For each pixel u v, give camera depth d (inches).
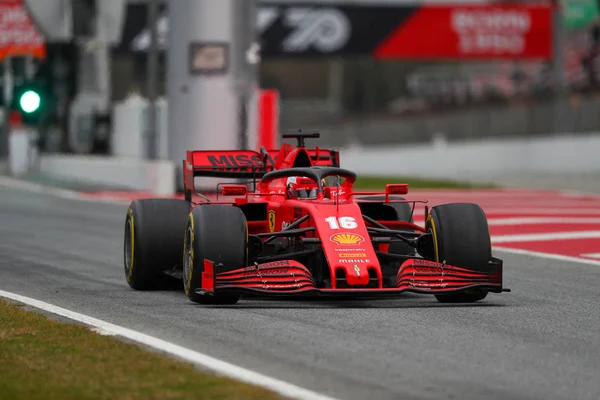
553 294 1569.9
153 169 3782.0
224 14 3722.9
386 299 1486.2
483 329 1245.1
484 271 1439.5
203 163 1711.4
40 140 5123.0
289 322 1282.0
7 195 3681.1
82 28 4746.6
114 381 979.3
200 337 1192.8
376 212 1577.3
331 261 1330.0
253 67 3789.4
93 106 4874.5
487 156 6018.7
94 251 2148.1
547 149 5684.1
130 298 1504.7
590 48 7431.1
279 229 1531.7
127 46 6456.7
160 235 1566.2
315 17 6658.5
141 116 4635.8
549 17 6697.8
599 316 1357.0
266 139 3846.0
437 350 1123.3
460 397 938.1
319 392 951.0
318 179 1476.4
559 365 1060.5
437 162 6225.4
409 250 1630.2
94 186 4097.0
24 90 2657.5
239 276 1350.9
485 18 6722.4
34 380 987.9
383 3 6688.0
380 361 1069.8
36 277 1750.7
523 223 2815.0
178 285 1612.9
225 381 975.6
